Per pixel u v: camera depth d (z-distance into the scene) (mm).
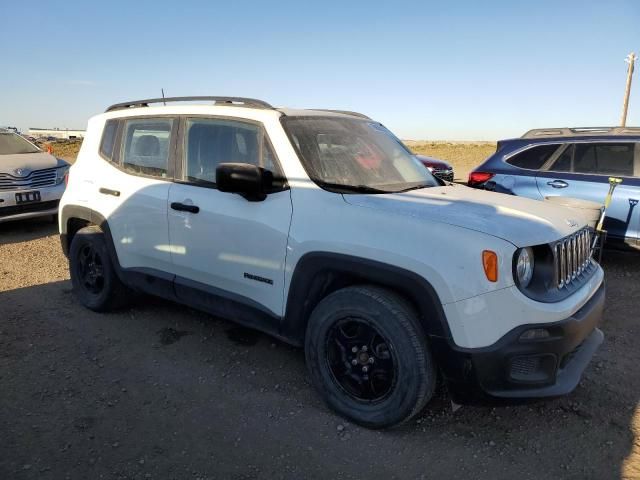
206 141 3852
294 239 3182
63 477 2615
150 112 4324
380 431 3037
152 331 4445
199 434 3002
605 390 3533
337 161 3484
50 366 3801
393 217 2900
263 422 3127
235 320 3693
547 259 2799
